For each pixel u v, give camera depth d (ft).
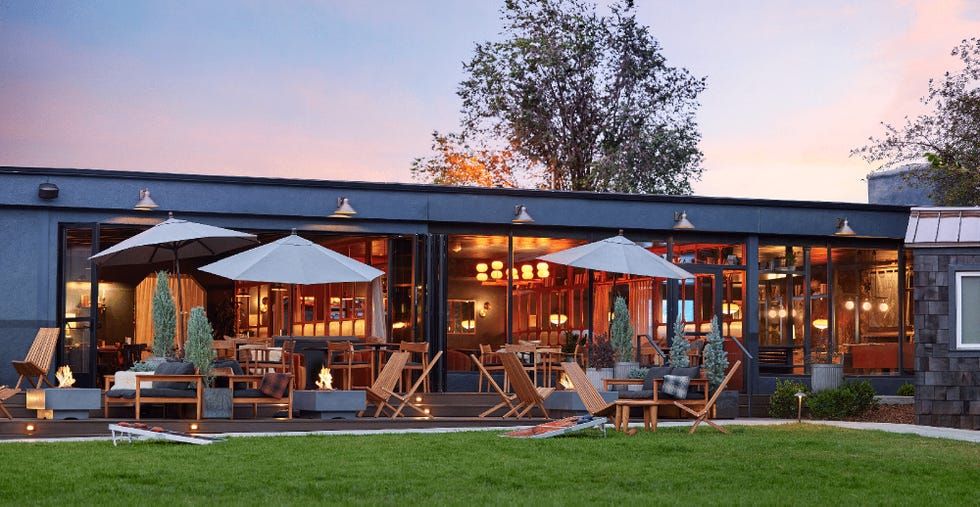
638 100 110.93
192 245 58.18
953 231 53.26
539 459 34.76
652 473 32.12
